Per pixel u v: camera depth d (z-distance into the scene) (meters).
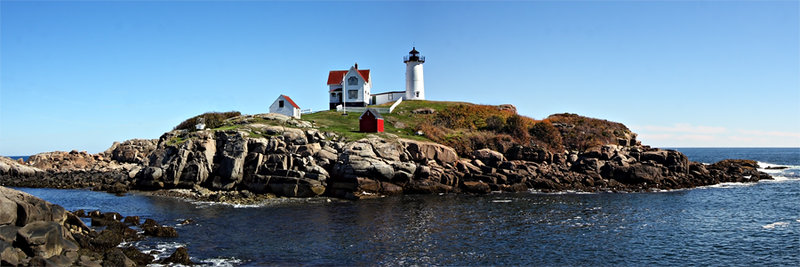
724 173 71.50
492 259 28.98
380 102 99.25
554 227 37.31
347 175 52.78
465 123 78.50
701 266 28.28
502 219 40.12
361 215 41.56
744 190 58.94
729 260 29.36
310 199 50.03
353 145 56.62
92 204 46.66
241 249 30.28
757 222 39.34
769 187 62.00
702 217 41.34
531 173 60.75
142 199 49.84
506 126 75.81
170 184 54.94
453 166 59.81
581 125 81.88
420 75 99.88
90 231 29.73
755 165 84.44
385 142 58.44
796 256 29.98
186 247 30.42
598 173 63.31
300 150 56.03
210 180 55.91
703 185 64.19
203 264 27.05
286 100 78.50
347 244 31.83
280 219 39.56
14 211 24.88
